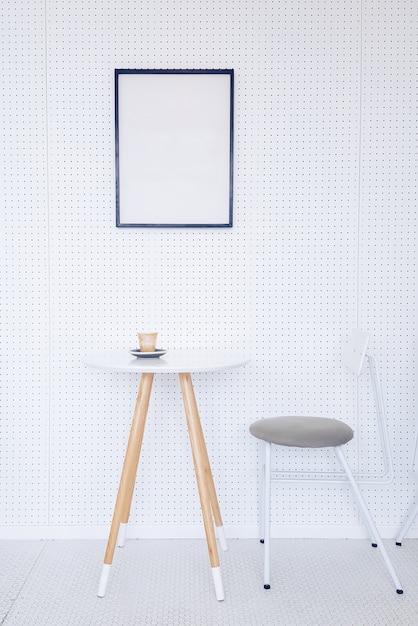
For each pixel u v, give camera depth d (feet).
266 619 5.42
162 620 5.39
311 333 7.36
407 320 7.35
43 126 7.19
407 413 7.39
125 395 7.31
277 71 7.22
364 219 7.30
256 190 7.27
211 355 6.62
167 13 7.17
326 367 7.36
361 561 6.65
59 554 6.83
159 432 7.30
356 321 7.36
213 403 7.33
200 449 6.06
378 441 7.39
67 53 7.16
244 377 7.35
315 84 7.22
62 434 7.30
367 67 7.22
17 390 7.30
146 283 7.30
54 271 7.26
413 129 7.25
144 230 7.27
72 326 7.30
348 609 5.61
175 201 7.25
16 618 5.41
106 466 7.34
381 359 7.38
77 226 7.25
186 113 7.18
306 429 6.10
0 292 7.25
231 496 7.36
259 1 7.18
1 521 7.31
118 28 7.16
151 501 7.33
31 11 7.13
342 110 7.24
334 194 7.28
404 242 7.30
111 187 7.25
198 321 7.34
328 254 7.31
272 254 7.30
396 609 5.61
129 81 7.14
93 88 7.19
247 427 7.36
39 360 7.30
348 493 7.38
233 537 7.34
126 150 7.18
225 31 7.18
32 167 7.20
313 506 7.38
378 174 7.27
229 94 7.17
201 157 7.22
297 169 7.27
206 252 7.30
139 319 7.32
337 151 7.26
